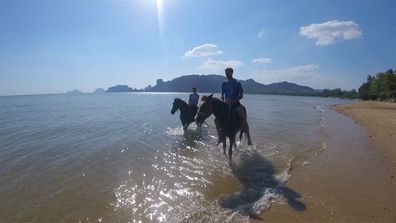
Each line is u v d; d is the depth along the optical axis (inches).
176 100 589.6
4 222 207.5
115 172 317.1
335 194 256.5
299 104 1966.0
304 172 316.8
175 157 378.3
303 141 485.1
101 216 215.9
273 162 354.6
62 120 867.4
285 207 231.1
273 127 657.6
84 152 412.2
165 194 256.2
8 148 442.9
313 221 209.0
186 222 206.5
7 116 1038.4
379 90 3127.5
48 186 275.6
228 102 357.7
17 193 259.0
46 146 456.8
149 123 748.0
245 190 265.4
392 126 667.4
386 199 244.8
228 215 217.6
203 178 297.9
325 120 857.5
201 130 597.9
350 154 395.9
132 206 232.7
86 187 272.7
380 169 325.1
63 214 219.3
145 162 356.2
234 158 371.2
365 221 208.2
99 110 1325.0
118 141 492.4
